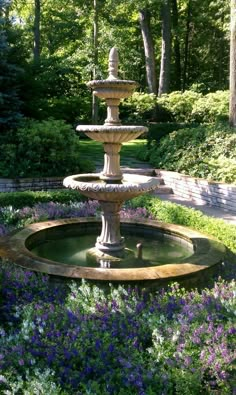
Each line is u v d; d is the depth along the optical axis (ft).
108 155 15.23
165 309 10.38
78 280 11.92
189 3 78.33
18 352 8.54
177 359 8.23
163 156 36.60
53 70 49.88
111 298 11.04
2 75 32.94
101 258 15.30
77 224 18.02
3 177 29.86
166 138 38.19
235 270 14.23
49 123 32.55
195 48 85.76
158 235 17.89
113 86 13.76
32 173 30.68
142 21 65.00
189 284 12.70
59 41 61.82
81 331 9.24
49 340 9.09
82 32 59.57
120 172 15.52
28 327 9.38
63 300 11.41
